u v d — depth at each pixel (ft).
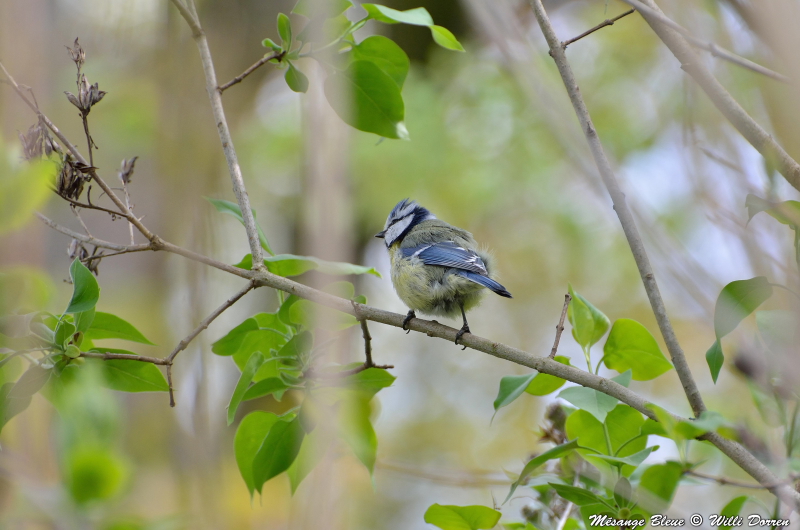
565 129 20.29
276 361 22.65
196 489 23.94
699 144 17.89
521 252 59.82
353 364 22.04
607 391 19.16
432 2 59.88
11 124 22.27
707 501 33.71
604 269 58.54
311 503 21.90
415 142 55.98
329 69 24.59
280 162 58.44
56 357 18.51
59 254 39.17
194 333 21.06
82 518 11.10
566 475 22.36
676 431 16.67
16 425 18.92
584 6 57.98
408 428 61.41
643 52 54.70
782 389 16.31
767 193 16.98
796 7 14.35
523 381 20.67
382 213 55.47
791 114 15.42
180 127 49.65
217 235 42.45
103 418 11.38
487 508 19.75
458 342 22.86
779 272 15.71
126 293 48.19
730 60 15.81
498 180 55.67
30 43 31.17
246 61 57.93
